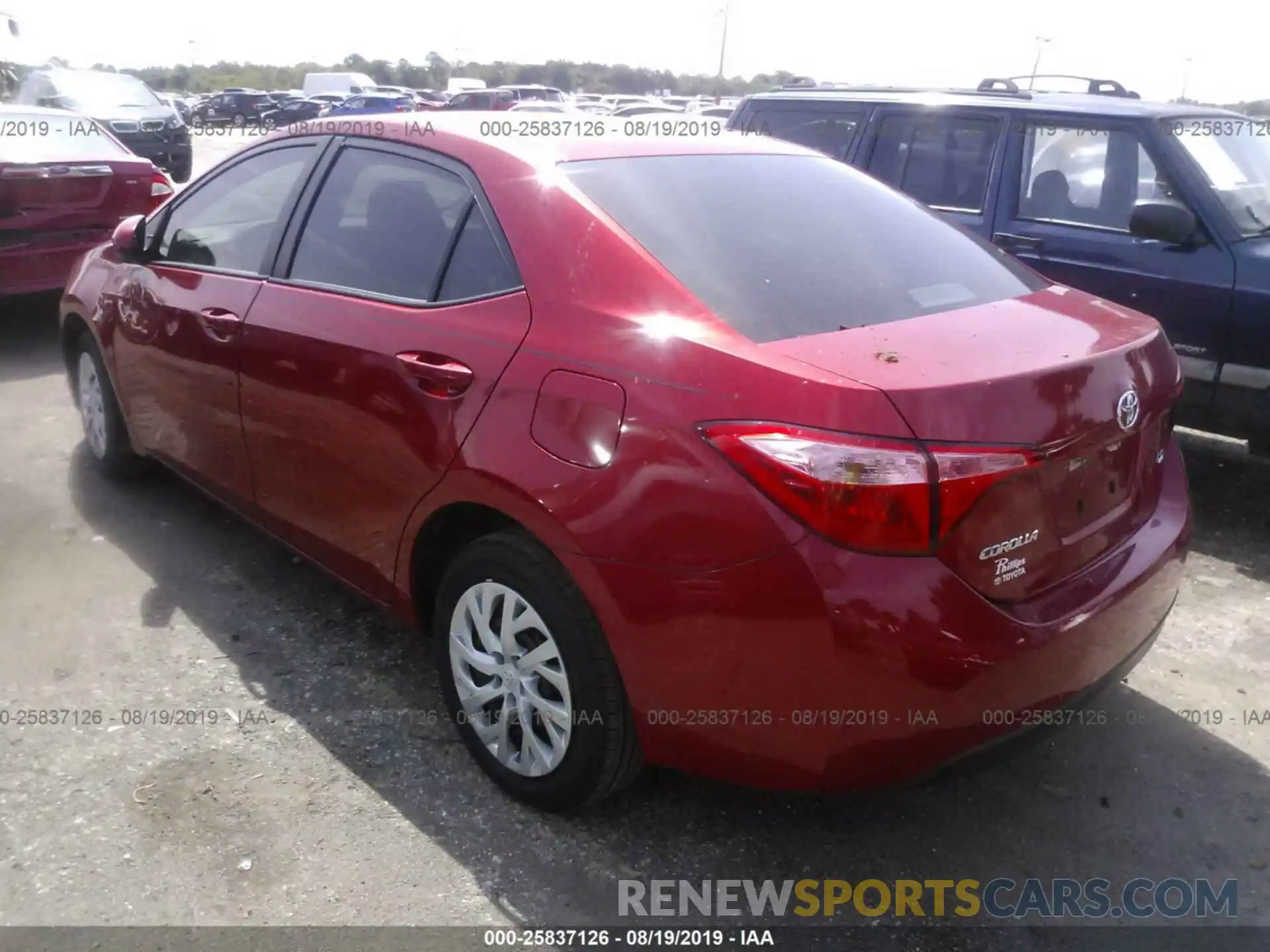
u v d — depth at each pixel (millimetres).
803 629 2215
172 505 4688
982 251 3326
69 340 4984
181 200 4180
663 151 3225
